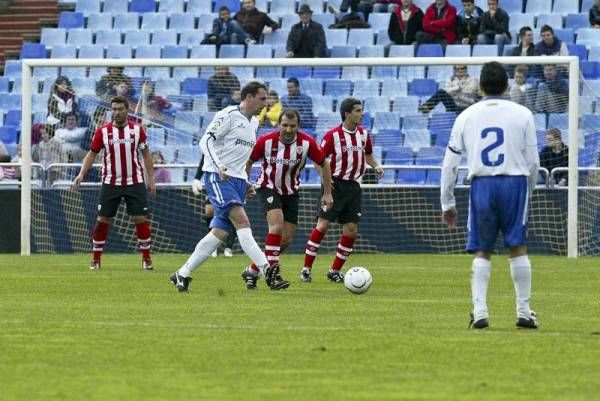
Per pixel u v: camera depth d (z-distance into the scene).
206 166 37.12
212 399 18.80
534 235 60.41
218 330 26.89
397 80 68.56
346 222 42.81
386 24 75.38
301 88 69.25
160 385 20.02
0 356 23.03
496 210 26.67
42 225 62.59
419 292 38.09
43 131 63.38
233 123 36.69
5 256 59.44
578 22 73.06
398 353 23.44
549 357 23.00
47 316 29.91
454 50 71.44
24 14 81.75
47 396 19.03
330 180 39.78
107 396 19.03
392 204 61.53
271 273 37.31
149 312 30.94
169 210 62.28
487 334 26.25
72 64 60.72
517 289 27.23
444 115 65.19
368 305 33.25
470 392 19.48
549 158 60.84
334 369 21.61
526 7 75.25
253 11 74.81
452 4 75.56
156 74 70.94
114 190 49.03
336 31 74.19
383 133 65.38
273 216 40.03
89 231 62.41
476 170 26.58
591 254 60.06
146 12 79.31
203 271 47.62
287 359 22.70
